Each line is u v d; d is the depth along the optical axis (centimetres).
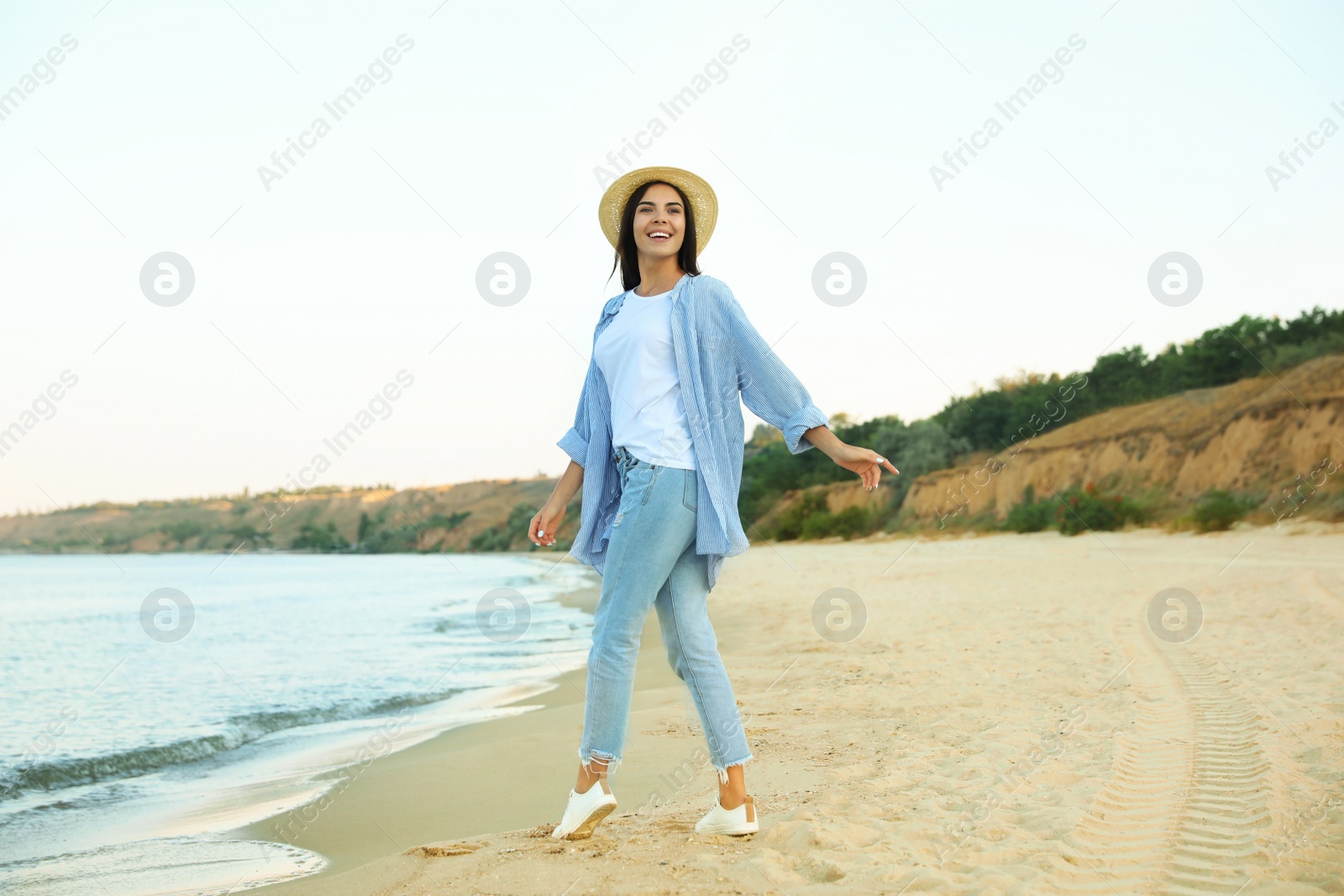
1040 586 1030
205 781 416
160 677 810
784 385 240
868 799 261
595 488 256
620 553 234
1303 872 195
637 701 525
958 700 424
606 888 193
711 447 238
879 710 416
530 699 605
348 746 482
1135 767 284
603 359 250
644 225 253
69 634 1342
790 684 504
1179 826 227
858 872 197
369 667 815
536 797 337
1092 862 203
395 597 2002
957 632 688
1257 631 571
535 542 264
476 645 982
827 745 346
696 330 243
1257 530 1697
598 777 236
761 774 304
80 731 552
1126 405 2675
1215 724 338
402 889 204
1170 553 1438
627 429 240
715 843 225
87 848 310
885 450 3152
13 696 723
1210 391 2423
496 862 218
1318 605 657
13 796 396
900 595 1090
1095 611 750
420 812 322
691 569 240
